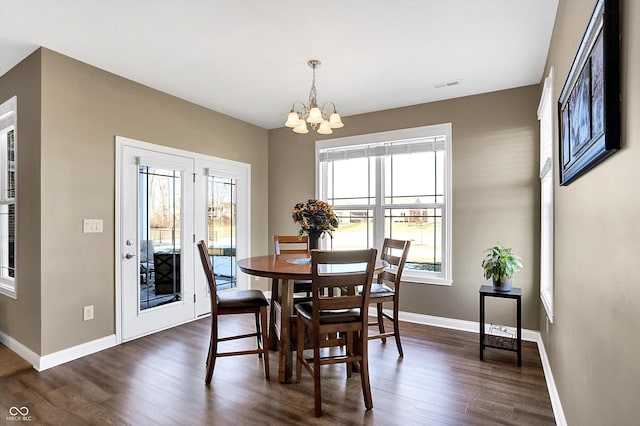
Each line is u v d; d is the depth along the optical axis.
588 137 1.23
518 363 2.71
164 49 2.69
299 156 4.76
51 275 2.68
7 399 2.22
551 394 2.22
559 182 2.03
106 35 2.48
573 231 1.67
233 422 1.98
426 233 3.88
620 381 1.01
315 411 2.04
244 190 4.61
